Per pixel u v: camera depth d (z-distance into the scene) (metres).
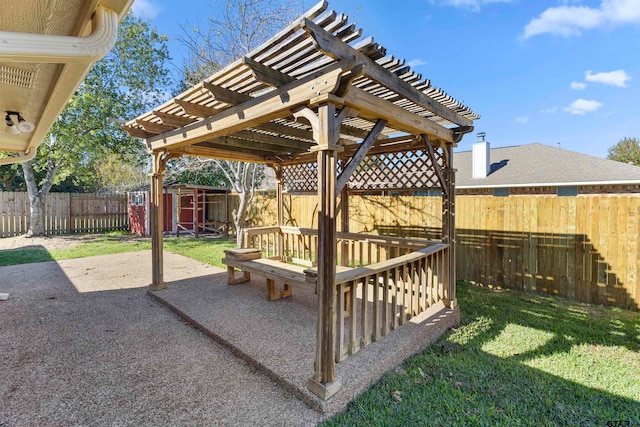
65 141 9.05
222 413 2.06
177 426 1.94
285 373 2.39
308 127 4.33
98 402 2.15
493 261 5.20
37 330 3.25
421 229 5.77
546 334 3.39
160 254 4.48
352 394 2.26
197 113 3.11
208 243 9.35
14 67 2.06
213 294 4.27
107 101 9.33
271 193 9.97
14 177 14.26
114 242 9.39
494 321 3.76
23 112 2.99
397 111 2.80
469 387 2.44
